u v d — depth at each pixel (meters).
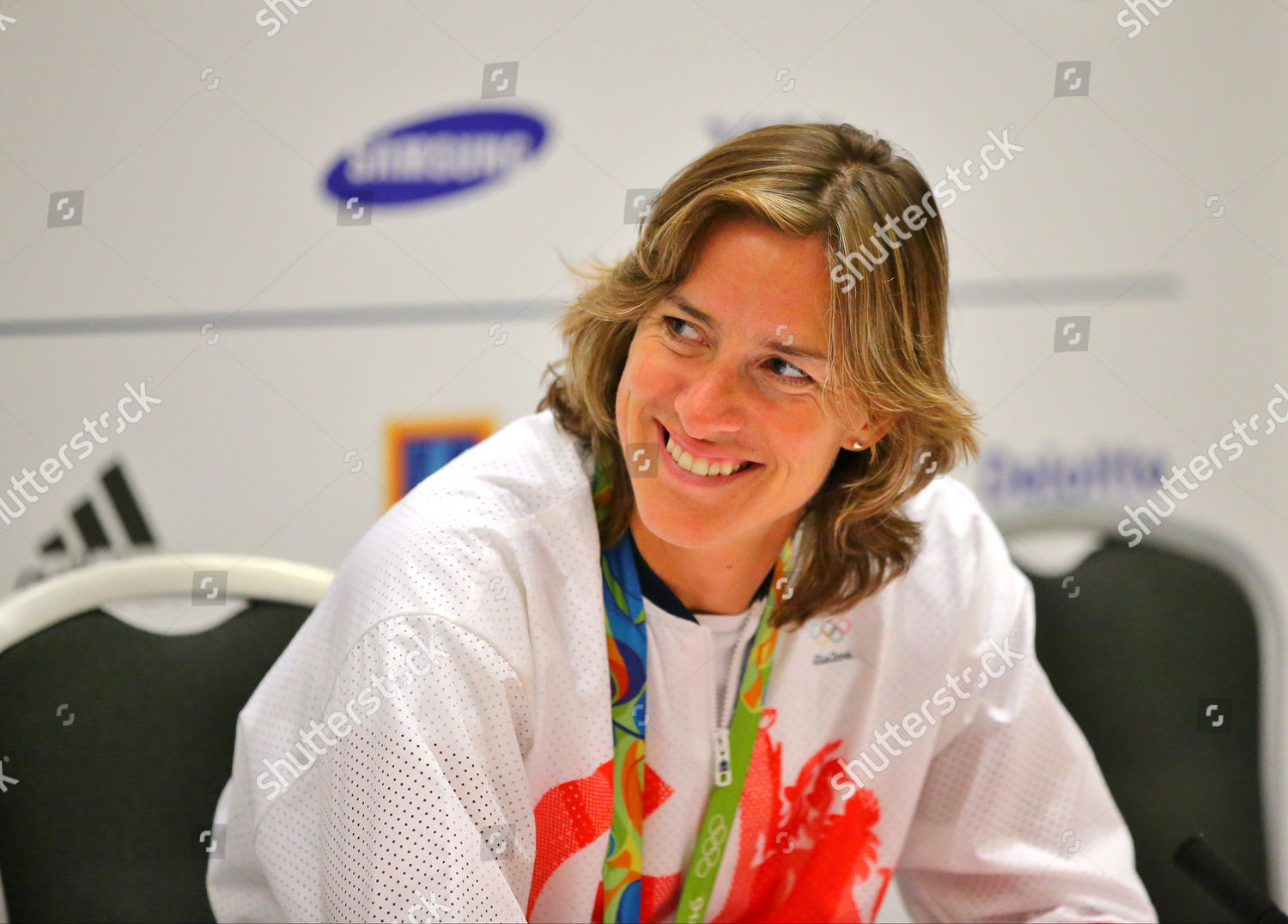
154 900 1.44
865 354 1.10
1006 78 2.29
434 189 2.38
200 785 1.48
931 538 1.46
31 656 1.44
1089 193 2.31
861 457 1.28
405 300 2.39
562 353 2.36
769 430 1.11
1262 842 1.77
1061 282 2.32
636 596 1.28
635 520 1.28
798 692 1.37
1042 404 2.34
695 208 1.07
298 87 2.38
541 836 1.26
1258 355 2.32
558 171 2.35
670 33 2.31
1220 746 1.79
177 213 2.40
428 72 2.36
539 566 1.24
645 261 1.11
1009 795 1.44
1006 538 1.84
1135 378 2.33
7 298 2.41
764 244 1.07
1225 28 2.28
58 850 1.41
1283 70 2.28
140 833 1.45
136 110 2.39
